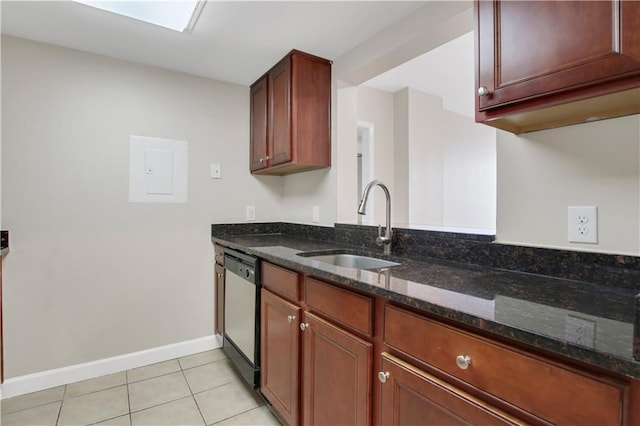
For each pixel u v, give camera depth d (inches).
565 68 32.7
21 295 75.0
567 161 43.4
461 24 58.4
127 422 65.3
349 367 45.8
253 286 71.8
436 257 59.9
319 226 90.5
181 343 94.7
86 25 69.5
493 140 185.6
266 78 93.6
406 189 130.8
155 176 90.5
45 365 77.5
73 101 80.0
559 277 43.7
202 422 65.6
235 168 103.1
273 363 64.9
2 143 72.9
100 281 83.8
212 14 65.4
